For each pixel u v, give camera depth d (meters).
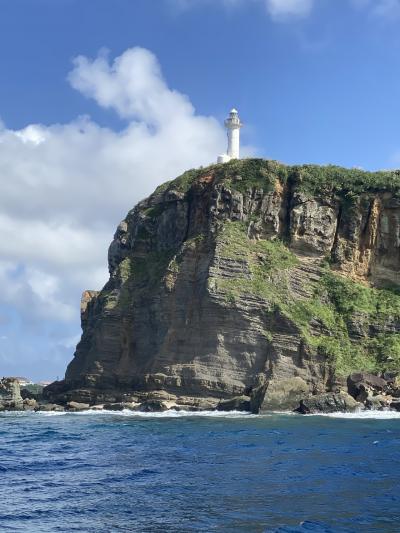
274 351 86.88
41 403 104.25
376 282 100.88
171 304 96.88
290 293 94.81
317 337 91.38
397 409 76.50
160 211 115.44
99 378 100.62
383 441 46.88
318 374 86.50
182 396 88.50
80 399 99.62
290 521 24.02
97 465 37.88
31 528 23.69
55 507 26.84
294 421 65.81
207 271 93.81
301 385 78.88
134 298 105.25
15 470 36.81
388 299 97.56
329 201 103.75
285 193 104.88
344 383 85.50
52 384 111.88
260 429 57.44
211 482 31.27
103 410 90.88
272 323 89.69
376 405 77.44
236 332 89.06
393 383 83.44
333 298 97.56
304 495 28.03
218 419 70.12
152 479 32.47
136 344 102.25
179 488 30.02
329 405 75.81
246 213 102.38
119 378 99.44
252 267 95.44
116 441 50.75
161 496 28.42
